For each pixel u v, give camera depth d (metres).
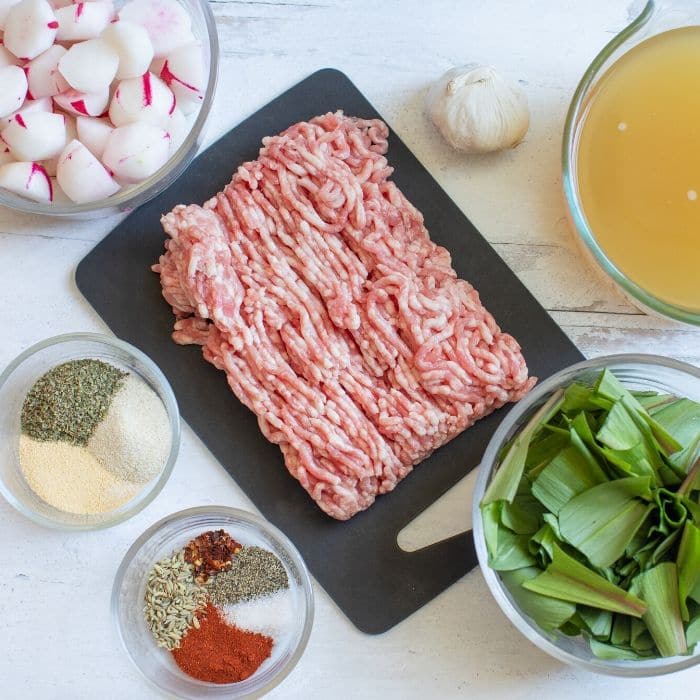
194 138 0.73
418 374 0.73
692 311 0.72
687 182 0.71
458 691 0.75
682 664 0.69
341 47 0.77
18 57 0.72
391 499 0.75
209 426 0.75
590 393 0.70
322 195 0.73
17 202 0.73
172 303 0.75
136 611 0.75
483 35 0.77
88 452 0.74
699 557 0.67
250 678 0.75
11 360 0.76
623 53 0.71
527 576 0.69
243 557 0.75
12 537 0.76
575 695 0.75
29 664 0.76
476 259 0.76
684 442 0.70
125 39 0.71
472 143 0.75
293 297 0.73
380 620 0.75
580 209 0.72
